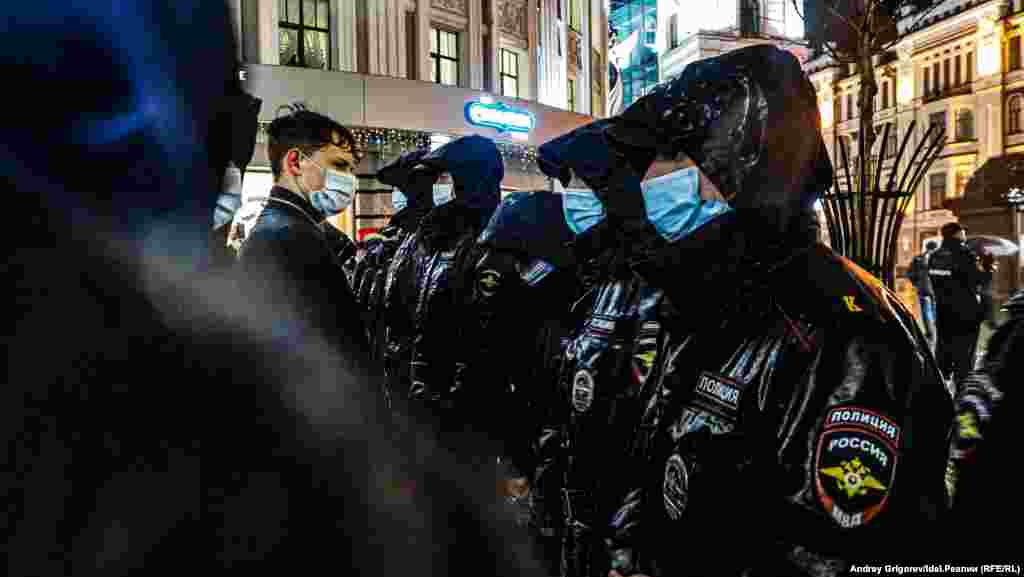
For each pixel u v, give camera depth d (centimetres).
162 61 54
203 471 56
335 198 291
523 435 332
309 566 61
